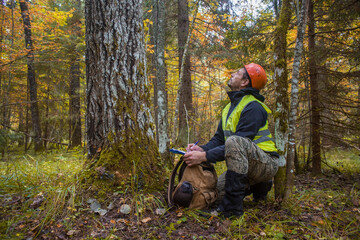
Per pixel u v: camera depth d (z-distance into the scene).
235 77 2.29
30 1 7.99
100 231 1.74
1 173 2.96
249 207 2.33
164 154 3.84
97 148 2.40
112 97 2.35
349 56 3.97
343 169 4.60
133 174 2.27
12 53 7.06
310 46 4.22
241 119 2.09
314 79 4.20
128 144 2.37
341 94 4.49
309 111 4.35
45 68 8.85
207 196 2.11
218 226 1.89
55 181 2.51
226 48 7.16
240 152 1.97
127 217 1.93
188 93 7.60
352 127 4.04
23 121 11.80
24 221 1.78
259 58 4.97
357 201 2.51
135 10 2.47
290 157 2.29
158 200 2.12
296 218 2.08
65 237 1.66
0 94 8.48
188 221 1.94
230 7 7.71
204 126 7.08
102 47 2.34
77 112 9.23
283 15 2.44
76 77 9.59
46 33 8.48
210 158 2.07
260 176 2.12
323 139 4.62
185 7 7.55
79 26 9.34
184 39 7.51
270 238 1.73
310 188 3.27
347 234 1.82
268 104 4.85
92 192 2.13
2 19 7.25
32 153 7.75
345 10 3.80
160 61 4.05
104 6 2.33
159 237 1.70
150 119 2.60
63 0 10.34
